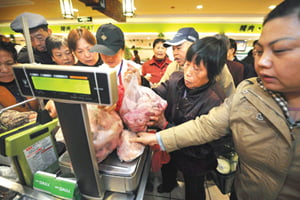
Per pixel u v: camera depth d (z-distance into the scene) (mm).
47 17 5598
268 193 536
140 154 542
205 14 5094
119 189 519
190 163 899
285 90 383
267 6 4156
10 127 572
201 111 765
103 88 320
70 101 365
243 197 646
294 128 431
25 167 523
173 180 1284
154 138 610
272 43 339
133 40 5914
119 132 537
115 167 512
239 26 5141
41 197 516
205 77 701
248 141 525
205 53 643
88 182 490
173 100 870
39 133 546
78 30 1121
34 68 350
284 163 464
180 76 900
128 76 667
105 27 936
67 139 433
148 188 1360
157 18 5355
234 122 559
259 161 522
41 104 565
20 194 530
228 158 1325
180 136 627
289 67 334
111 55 917
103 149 492
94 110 506
